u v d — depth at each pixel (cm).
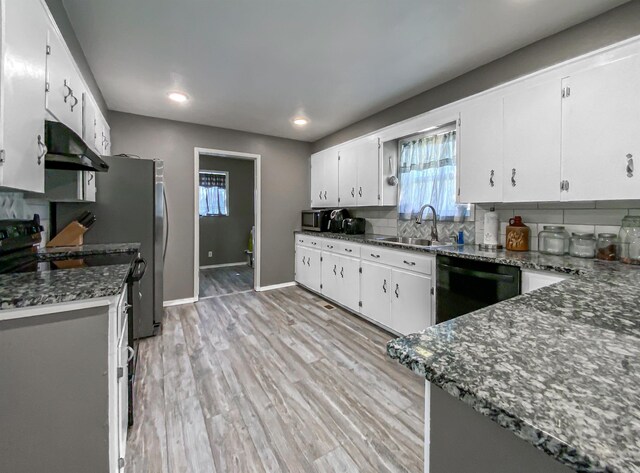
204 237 623
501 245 244
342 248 347
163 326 300
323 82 267
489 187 222
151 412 172
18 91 102
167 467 136
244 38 201
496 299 191
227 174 648
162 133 360
